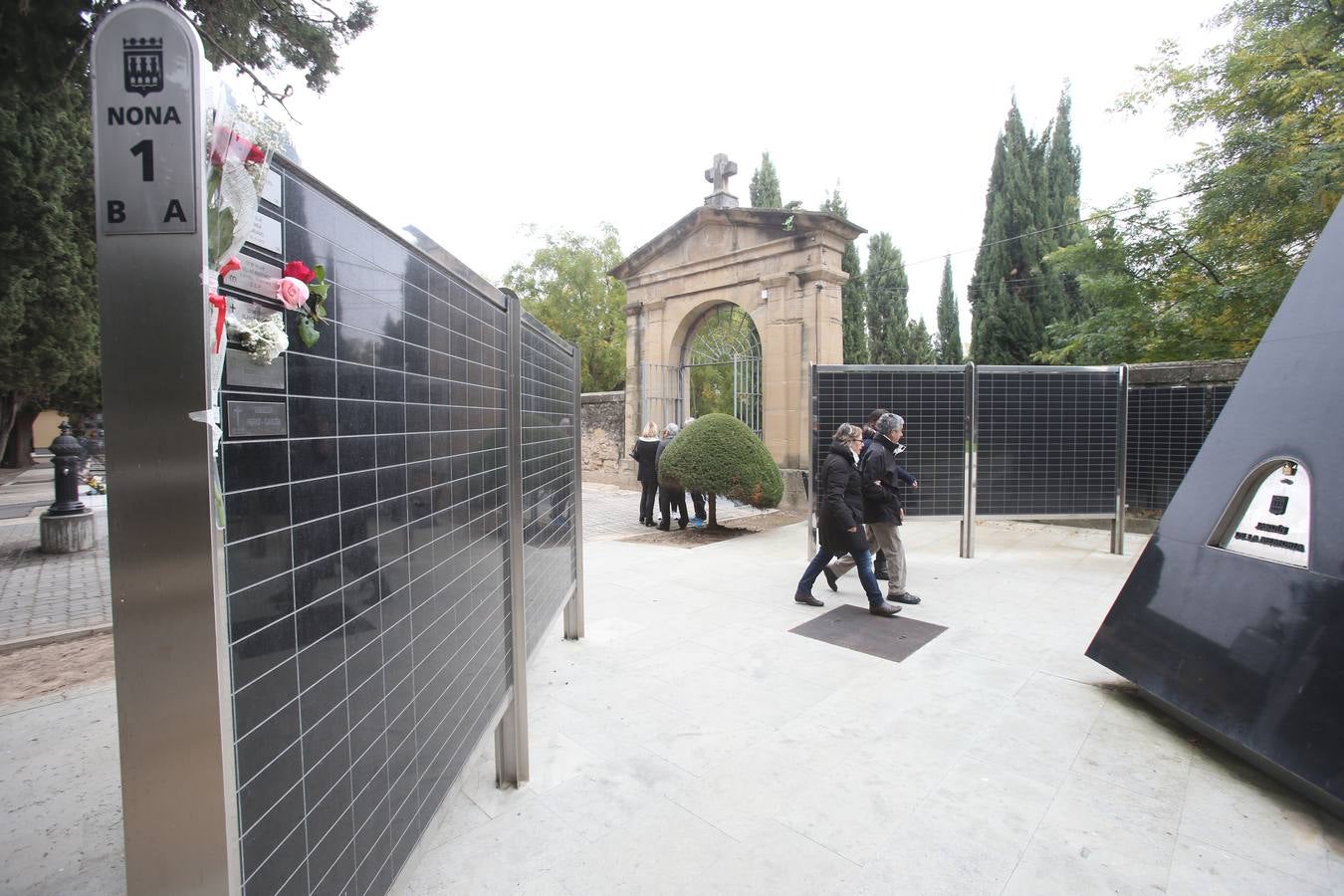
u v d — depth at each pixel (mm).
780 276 9781
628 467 12898
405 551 1522
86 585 5742
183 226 816
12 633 4426
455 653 1868
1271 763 2363
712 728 2928
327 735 1181
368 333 1337
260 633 981
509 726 2459
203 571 848
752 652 3848
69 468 7367
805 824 2238
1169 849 2102
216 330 845
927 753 2711
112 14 805
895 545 4805
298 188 1085
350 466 1263
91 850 2201
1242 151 7320
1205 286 8195
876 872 1998
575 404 4047
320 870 1157
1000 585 5301
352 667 1274
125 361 834
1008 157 18891
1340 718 2207
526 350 2656
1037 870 2004
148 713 871
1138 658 3135
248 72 4793
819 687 3355
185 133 810
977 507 6398
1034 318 18391
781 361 9844
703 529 8156
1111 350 9438
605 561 6371
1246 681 2572
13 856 2172
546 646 3961
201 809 879
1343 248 2936
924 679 3447
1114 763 2629
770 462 7773
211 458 838
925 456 6336
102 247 821
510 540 2453
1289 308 3115
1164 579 3193
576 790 2445
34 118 5812
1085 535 7520
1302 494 2662
